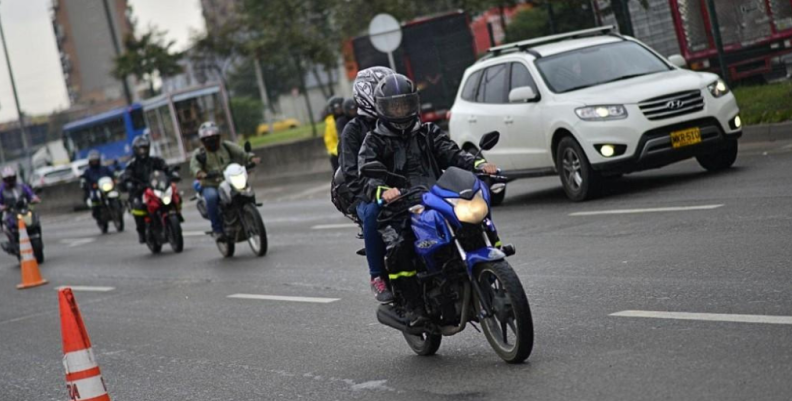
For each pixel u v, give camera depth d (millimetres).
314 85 127500
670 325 10930
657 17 34188
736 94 30484
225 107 73250
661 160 21062
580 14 37812
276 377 12031
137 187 28953
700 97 21281
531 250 17547
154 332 16625
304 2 59594
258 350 13766
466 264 9922
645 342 10422
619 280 13766
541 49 23641
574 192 22078
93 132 87875
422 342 11727
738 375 8805
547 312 12680
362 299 16250
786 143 24500
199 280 21922
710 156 22375
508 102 23609
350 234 25062
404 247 10609
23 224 26875
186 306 18781
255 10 61688
